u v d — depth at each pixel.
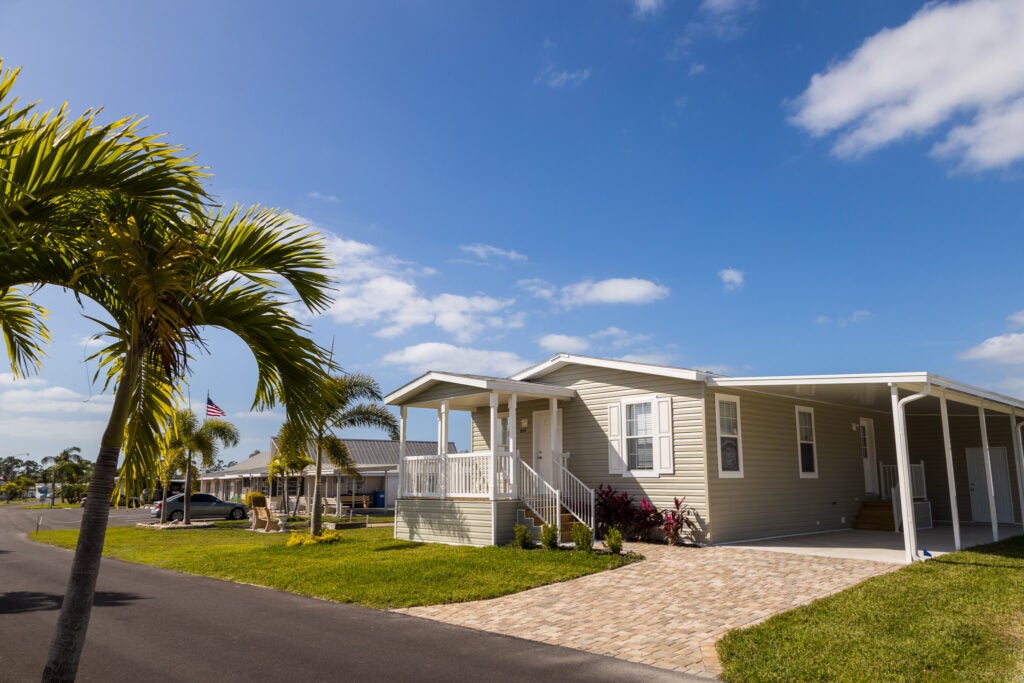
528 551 14.35
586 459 17.80
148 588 11.99
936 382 12.76
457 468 17.36
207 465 29.22
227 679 6.52
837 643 7.39
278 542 18.98
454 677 6.55
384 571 12.51
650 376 16.64
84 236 4.28
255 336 4.92
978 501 21.23
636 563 12.96
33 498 87.31
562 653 7.43
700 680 6.49
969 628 7.83
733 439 16.22
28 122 3.89
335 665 6.96
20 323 6.22
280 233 5.03
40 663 7.03
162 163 4.18
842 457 19.48
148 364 4.68
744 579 11.19
